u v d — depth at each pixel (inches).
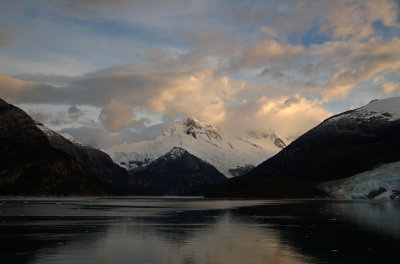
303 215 3865.7
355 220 3275.1
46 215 3796.8
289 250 1811.0
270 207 5541.3
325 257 1653.5
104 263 1526.8
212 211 4606.3
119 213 4183.1
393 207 5295.3
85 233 2381.9
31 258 1610.5
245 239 2151.8
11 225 2837.1
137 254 1704.0
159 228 2674.7
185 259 1606.8
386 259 1617.9
